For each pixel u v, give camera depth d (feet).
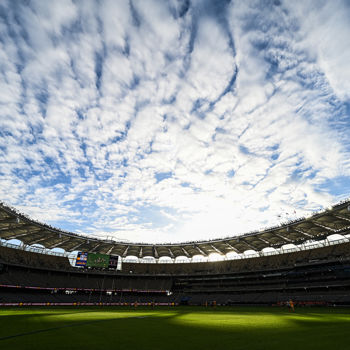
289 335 47.52
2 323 67.82
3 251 219.61
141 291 273.95
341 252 205.77
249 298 230.07
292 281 222.69
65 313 115.14
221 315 110.93
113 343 40.47
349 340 40.09
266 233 223.92
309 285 205.87
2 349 35.29
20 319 80.59
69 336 47.14
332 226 198.59
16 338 44.29
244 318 92.07
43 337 45.55
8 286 202.08
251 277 249.96
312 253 226.99
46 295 220.84
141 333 52.75
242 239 244.83
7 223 191.31
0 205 161.79
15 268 222.28
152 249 294.46
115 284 272.31
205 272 285.84
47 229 209.97
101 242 263.08
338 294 182.91
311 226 202.69
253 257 270.67
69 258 261.44
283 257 246.47
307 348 34.71
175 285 291.58
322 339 41.78
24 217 184.65
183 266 302.04
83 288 250.37
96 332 53.42
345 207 159.33
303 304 184.55
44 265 244.42
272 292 227.61
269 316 100.83
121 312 134.10
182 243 270.05
